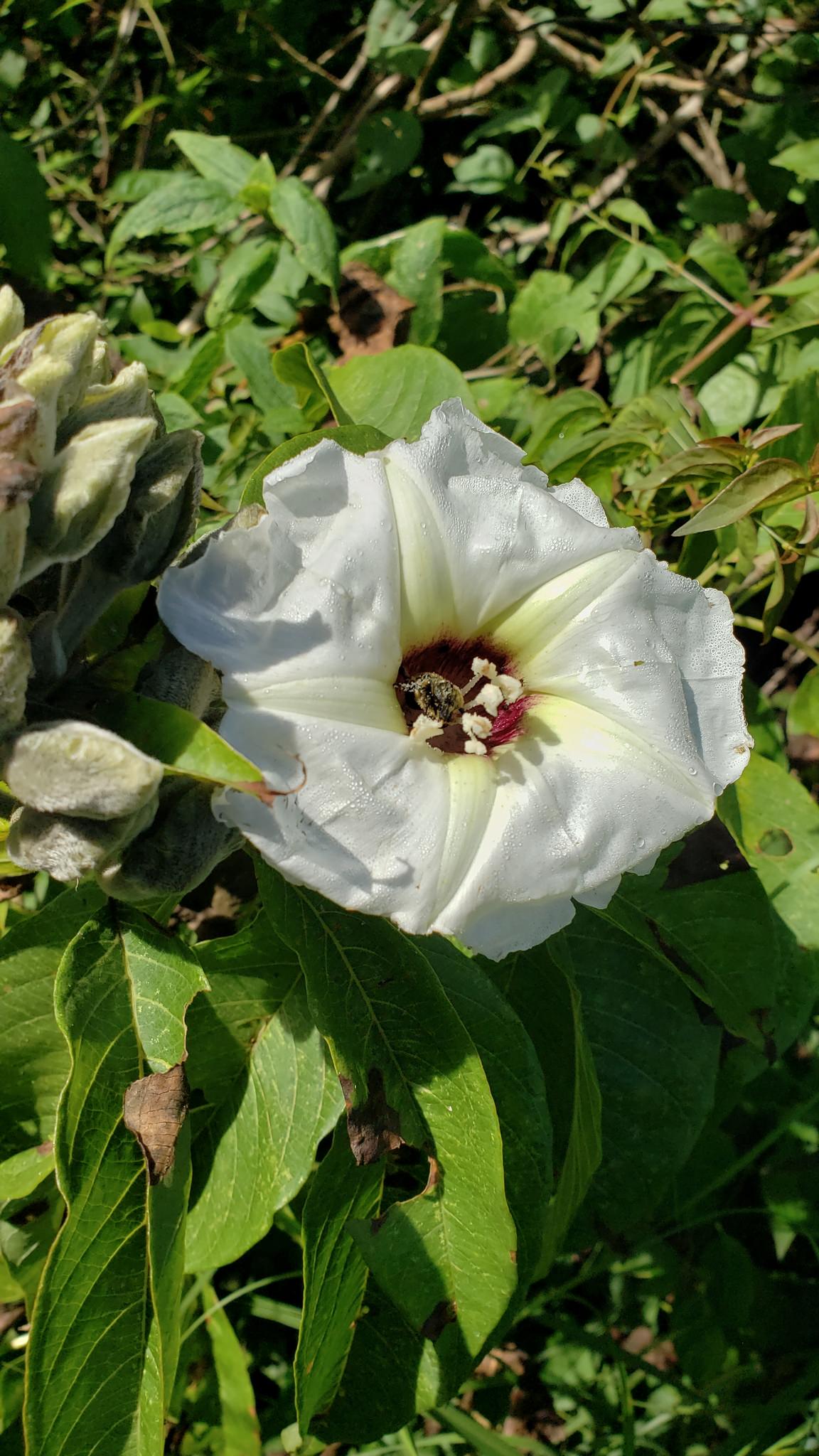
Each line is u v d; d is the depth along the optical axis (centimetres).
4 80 45
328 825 17
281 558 18
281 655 18
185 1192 19
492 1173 20
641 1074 28
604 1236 34
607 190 44
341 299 36
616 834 19
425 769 18
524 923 18
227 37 49
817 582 46
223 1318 30
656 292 43
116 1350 18
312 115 50
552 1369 38
